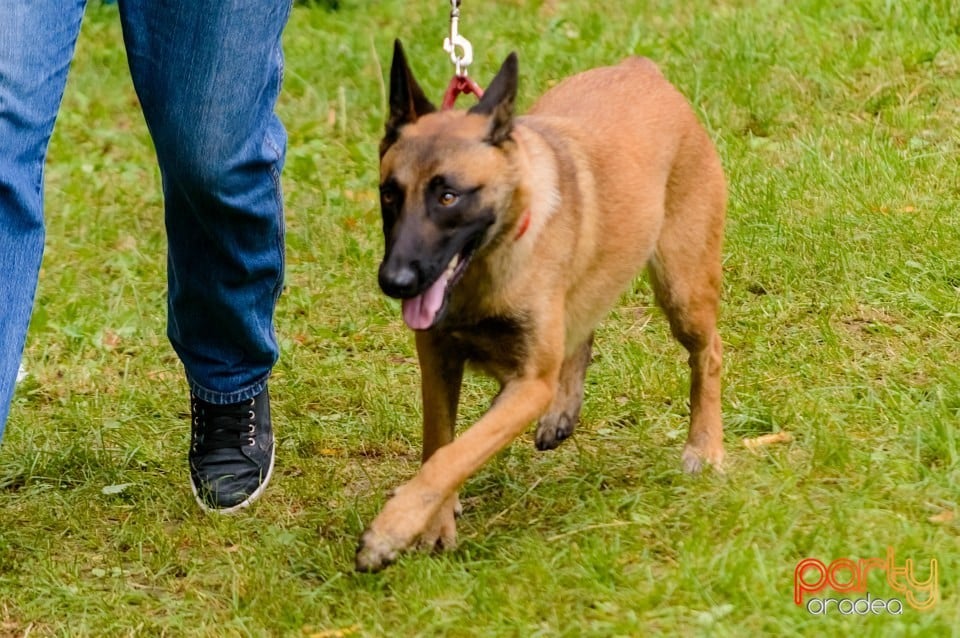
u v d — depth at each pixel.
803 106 9.58
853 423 5.65
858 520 4.61
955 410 5.67
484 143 4.56
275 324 7.28
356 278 7.79
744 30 10.73
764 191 8.14
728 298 7.15
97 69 11.78
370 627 4.29
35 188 4.28
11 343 4.26
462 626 4.20
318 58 11.59
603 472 5.47
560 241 4.84
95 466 5.73
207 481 5.31
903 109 9.23
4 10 4.07
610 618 4.16
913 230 7.50
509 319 4.75
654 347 6.78
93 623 4.45
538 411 4.80
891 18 10.56
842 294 7.00
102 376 6.76
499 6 12.86
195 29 4.43
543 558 4.54
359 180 9.21
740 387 6.14
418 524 4.48
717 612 4.09
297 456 5.85
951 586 4.18
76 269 7.97
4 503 5.44
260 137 4.80
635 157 5.36
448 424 5.07
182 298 5.11
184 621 4.47
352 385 6.59
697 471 5.41
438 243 4.46
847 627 3.96
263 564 4.75
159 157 4.82
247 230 4.90
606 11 12.16
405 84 4.73
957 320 6.62
